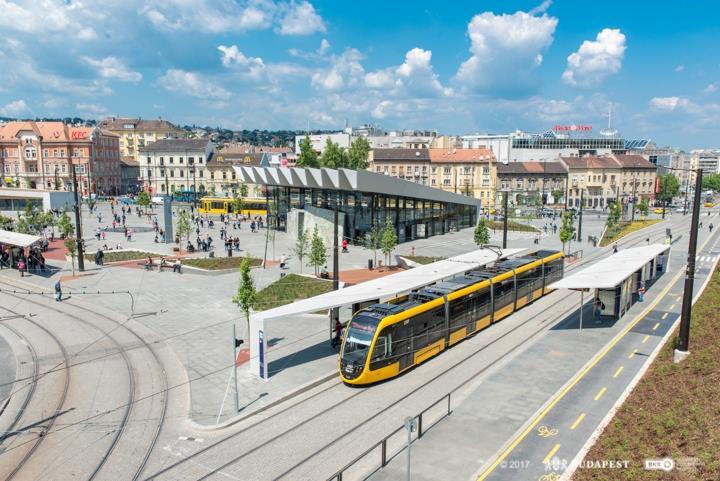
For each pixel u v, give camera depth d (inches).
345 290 1034.1
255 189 4820.4
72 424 728.3
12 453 653.3
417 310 924.6
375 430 696.4
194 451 652.7
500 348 1023.0
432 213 2694.4
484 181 4443.9
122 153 6038.4
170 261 1851.6
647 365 895.1
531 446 641.0
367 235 2203.5
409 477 556.7
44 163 4685.0
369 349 833.5
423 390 825.5
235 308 1321.4
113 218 3250.5
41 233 2391.7
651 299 1403.8
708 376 750.5
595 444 634.8
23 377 899.4
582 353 975.6
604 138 6112.2
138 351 1024.2
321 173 2236.7
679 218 3988.7
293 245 2292.1
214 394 814.5
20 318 1257.4
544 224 3415.4
